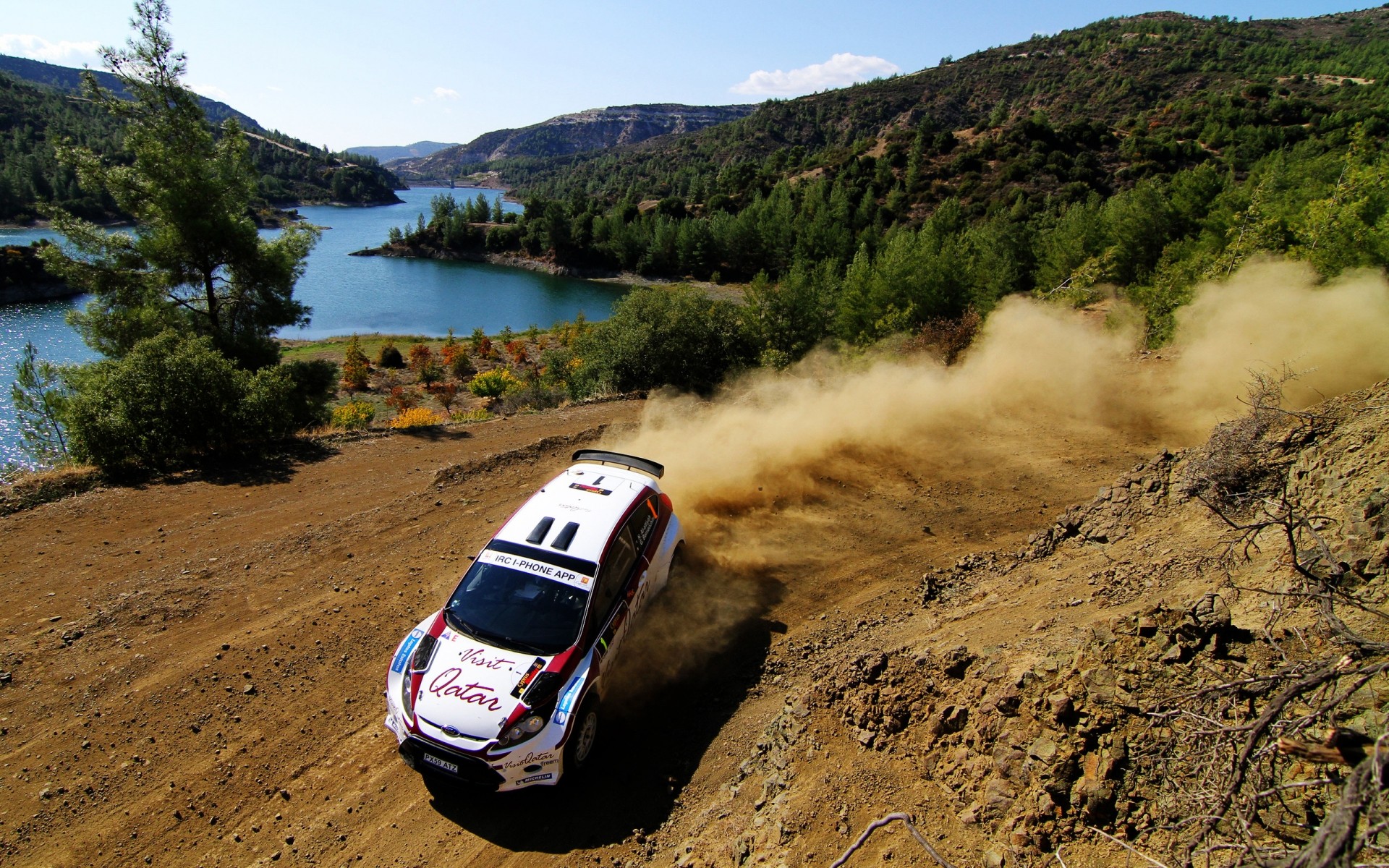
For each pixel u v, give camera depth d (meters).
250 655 6.37
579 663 5.20
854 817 3.95
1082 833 3.28
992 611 6.11
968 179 104.50
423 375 41.09
